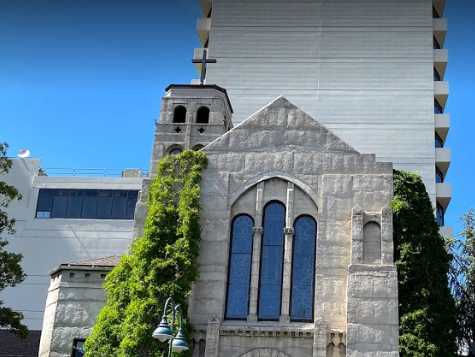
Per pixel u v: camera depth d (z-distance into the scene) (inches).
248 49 3452.3
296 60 3410.4
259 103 3341.5
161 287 1441.9
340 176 1529.3
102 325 1476.4
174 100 1781.5
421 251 1465.3
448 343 1418.6
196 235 1498.5
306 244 1498.5
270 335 1416.1
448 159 3198.8
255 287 1466.5
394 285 1398.9
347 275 1437.0
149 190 1592.0
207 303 1460.4
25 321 3191.4
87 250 3289.9
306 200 1528.1
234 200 1542.8
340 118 3280.0
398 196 1517.0
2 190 1721.2
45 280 3255.4
